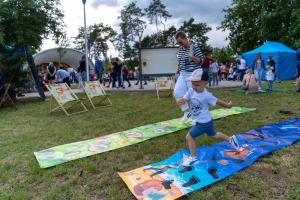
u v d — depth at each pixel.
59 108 10.28
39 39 13.27
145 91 14.91
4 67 12.56
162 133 6.25
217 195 3.52
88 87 10.37
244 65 20.89
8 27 12.31
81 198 3.60
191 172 4.10
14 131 7.20
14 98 13.26
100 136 6.34
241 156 4.62
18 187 4.00
